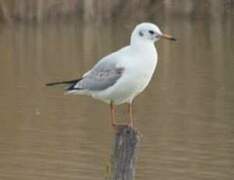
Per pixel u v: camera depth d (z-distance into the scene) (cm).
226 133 1597
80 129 1648
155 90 2016
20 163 1439
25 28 3216
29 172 1402
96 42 2881
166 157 1462
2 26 3244
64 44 2856
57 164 1430
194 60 2491
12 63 2480
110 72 1014
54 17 3294
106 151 1498
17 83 2131
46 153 1495
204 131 1616
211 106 1825
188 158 1447
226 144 1524
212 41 2905
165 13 3425
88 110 1806
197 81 2131
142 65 998
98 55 2589
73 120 1720
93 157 1468
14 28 3212
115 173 904
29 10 3259
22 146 1534
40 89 2047
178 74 2242
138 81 1006
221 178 1354
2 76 2252
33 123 1700
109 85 1016
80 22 3312
